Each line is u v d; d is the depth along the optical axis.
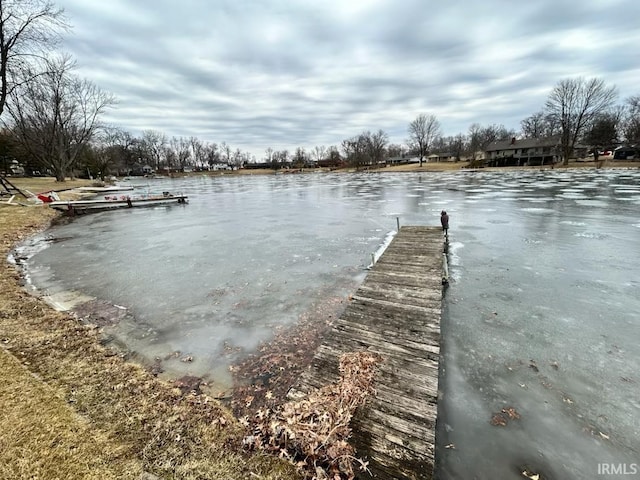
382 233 9.60
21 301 4.82
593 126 46.41
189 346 3.79
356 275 6.14
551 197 15.41
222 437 2.26
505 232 8.95
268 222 12.09
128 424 2.36
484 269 6.18
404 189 23.20
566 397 2.84
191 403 2.68
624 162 40.03
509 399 2.85
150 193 27.30
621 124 47.50
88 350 3.49
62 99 30.50
